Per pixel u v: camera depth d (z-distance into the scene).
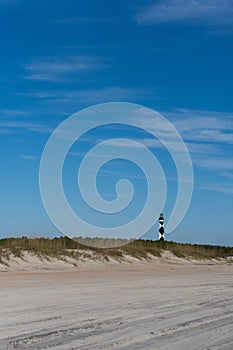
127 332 14.32
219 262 59.75
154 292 24.69
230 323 16.50
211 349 12.64
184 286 28.42
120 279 31.95
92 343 12.70
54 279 30.47
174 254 56.44
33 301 19.83
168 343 13.13
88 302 20.16
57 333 13.76
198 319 17.08
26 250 42.59
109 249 49.31
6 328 14.22
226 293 25.34
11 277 31.31
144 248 54.12
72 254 44.69
